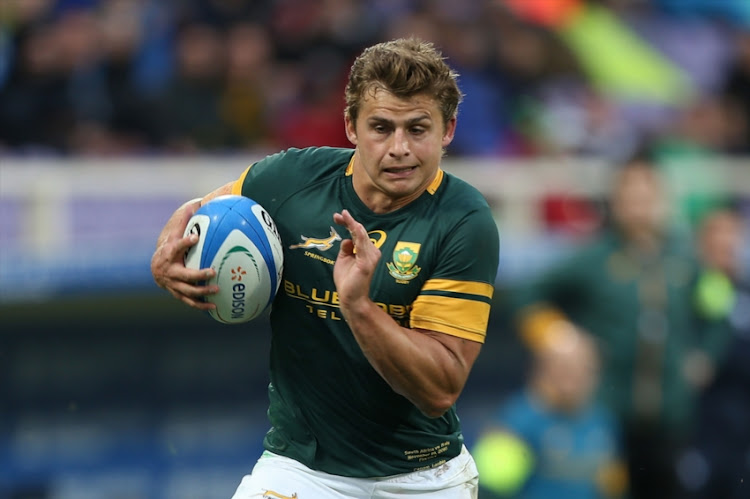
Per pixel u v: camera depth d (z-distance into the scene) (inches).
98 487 1176.2
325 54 1542.8
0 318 1144.2
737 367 1103.0
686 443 1087.6
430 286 522.3
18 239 1165.7
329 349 547.5
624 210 1064.2
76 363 1173.1
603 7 1920.5
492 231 530.9
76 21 1392.7
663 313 1061.8
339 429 560.4
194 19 1464.1
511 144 1603.1
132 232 1222.3
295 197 553.6
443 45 1609.3
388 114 491.2
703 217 1341.0
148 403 1199.6
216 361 1228.5
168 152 1398.9
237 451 1232.2
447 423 576.7
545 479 912.3
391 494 571.2
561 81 1758.1
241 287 537.3
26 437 1153.4
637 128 1727.4
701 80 1946.4
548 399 916.6
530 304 1074.7
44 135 1347.2
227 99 1451.8
